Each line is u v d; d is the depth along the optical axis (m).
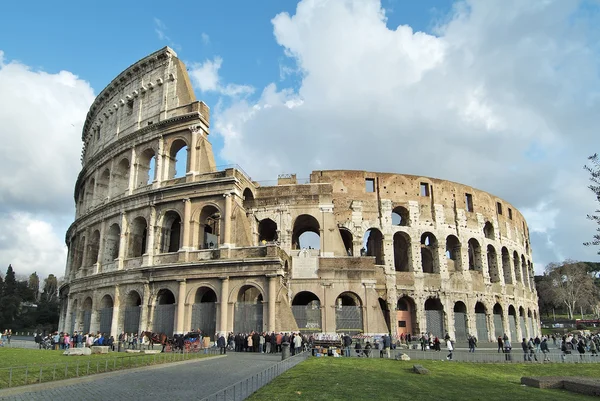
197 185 61.16
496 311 87.06
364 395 22.86
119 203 69.06
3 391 22.08
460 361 45.38
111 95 81.38
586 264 153.25
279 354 46.56
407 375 33.00
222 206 59.84
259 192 68.44
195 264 57.50
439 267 76.44
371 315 61.91
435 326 73.44
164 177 66.12
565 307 148.88
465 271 79.12
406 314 73.62
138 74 75.50
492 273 86.50
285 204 67.31
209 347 52.84
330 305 62.28
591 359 50.97
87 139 93.31
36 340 69.25
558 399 25.58
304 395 21.80
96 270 69.62
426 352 53.56
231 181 59.56
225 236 58.00
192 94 68.50
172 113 68.06
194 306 57.53
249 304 54.94
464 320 76.50
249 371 31.42
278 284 54.81
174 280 59.22
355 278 63.72
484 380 34.12
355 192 75.81
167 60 72.12
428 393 25.27
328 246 65.06
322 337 57.19
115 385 25.16
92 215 75.75
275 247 55.56
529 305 95.44
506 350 54.06
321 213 66.62
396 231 75.38
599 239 29.83
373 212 75.50
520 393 27.50
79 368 30.50
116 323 62.94
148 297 60.78
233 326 54.62
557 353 57.84
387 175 78.19
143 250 70.00
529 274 102.25
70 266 86.50
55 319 141.25
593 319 138.75
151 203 64.50
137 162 70.31
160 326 59.22
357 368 34.72
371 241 80.06
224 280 56.00
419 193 78.88
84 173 85.69
